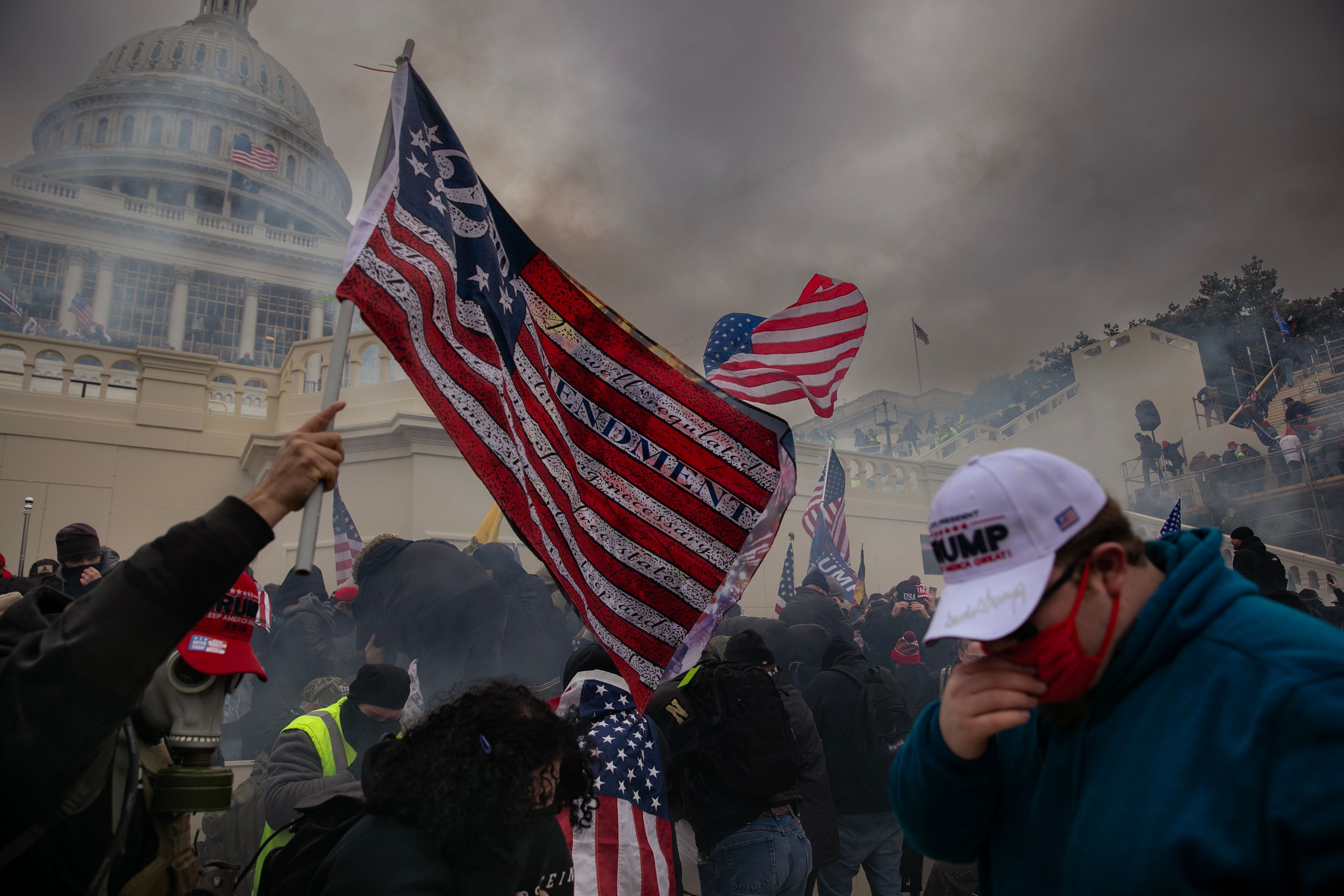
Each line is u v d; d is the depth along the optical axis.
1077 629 1.25
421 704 4.04
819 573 7.23
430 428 9.59
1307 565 19.59
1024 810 1.44
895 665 7.27
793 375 6.36
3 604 2.15
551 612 5.42
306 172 67.25
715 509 2.82
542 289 2.89
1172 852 1.12
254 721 4.93
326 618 5.44
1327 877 0.98
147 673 1.43
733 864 3.30
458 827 1.84
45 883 1.52
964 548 1.30
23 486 10.69
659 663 2.67
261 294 51.66
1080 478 1.30
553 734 2.05
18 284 46.09
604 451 2.81
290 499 1.59
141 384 11.67
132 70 62.69
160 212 49.38
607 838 2.63
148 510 11.34
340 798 2.28
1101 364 28.77
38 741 1.35
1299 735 1.06
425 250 2.44
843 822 4.33
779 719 3.42
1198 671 1.21
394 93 2.50
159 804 1.76
